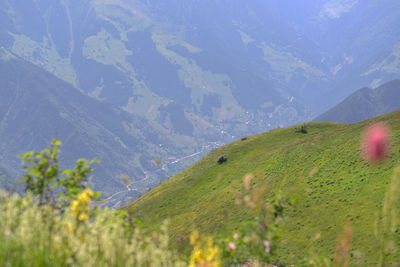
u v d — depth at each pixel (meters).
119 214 4.41
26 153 4.64
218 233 4.15
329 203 60.81
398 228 25.03
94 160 4.86
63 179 4.70
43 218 3.50
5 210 3.32
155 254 3.35
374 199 56.12
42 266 2.93
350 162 73.50
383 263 3.07
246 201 3.88
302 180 74.81
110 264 3.15
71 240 3.28
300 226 55.16
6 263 2.86
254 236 4.04
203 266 3.64
